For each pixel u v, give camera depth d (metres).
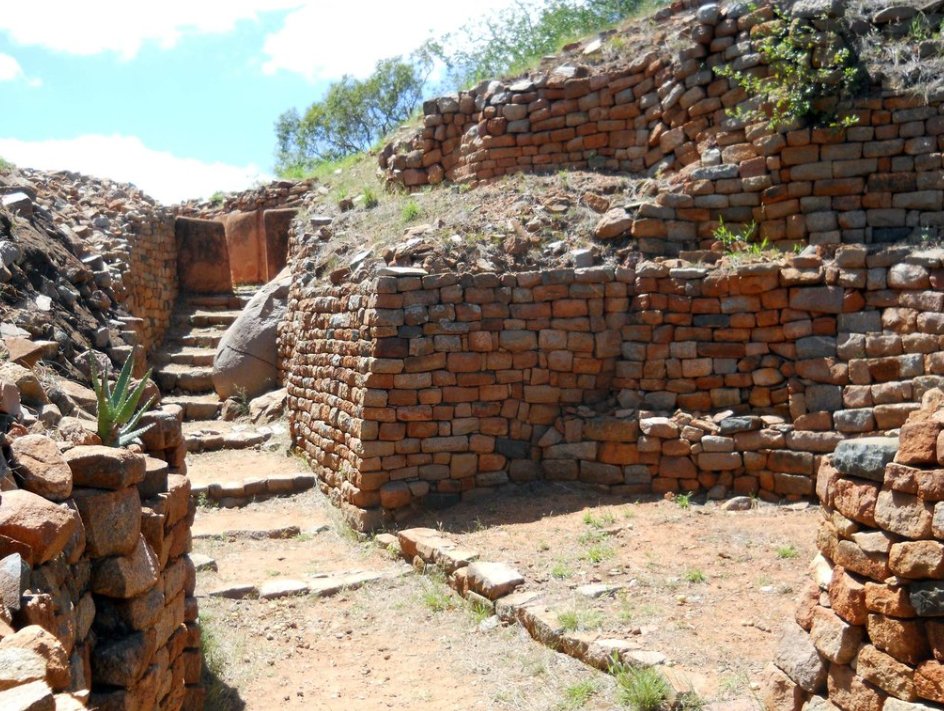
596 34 11.92
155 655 3.71
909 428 3.04
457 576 6.38
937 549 2.87
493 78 12.18
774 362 7.83
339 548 7.94
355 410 8.28
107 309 9.50
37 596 2.66
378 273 8.06
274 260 16.14
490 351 8.23
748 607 5.29
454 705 4.70
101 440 4.28
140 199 15.15
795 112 8.38
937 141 8.00
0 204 9.44
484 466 8.22
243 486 9.45
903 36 8.71
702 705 4.12
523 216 9.11
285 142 27.97
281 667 5.46
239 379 12.79
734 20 9.13
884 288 7.48
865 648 3.18
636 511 7.39
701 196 8.77
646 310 8.23
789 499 7.41
